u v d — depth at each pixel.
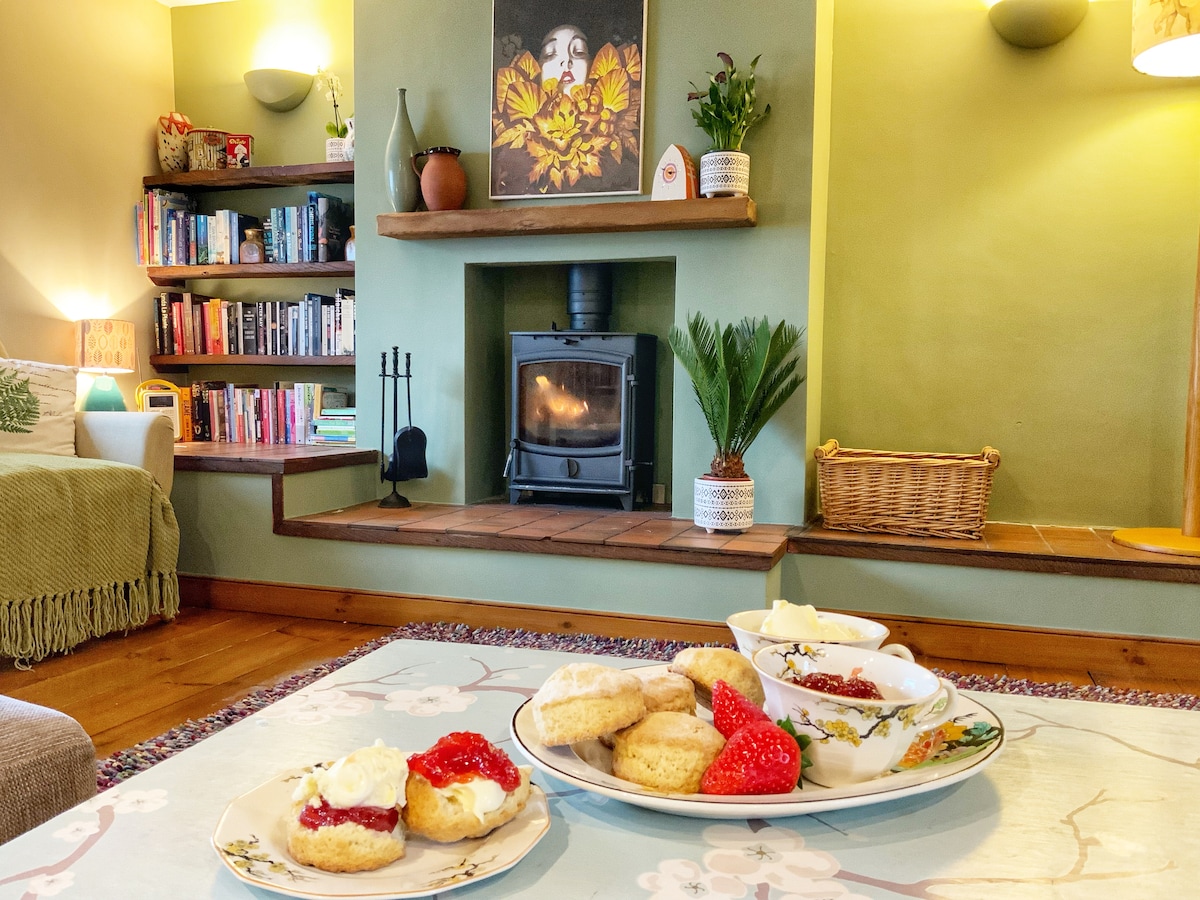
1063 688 2.42
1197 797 0.82
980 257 3.37
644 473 3.63
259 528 3.28
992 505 3.41
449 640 2.79
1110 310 3.25
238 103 4.47
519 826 0.74
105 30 4.17
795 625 1.01
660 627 2.80
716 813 0.75
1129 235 3.22
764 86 3.17
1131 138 3.21
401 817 0.72
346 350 4.09
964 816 0.78
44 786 1.07
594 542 2.86
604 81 3.33
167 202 4.30
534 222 3.26
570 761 0.83
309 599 3.21
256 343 4.26
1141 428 3.25
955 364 3.42
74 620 2.71
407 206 3.51
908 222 3.43
